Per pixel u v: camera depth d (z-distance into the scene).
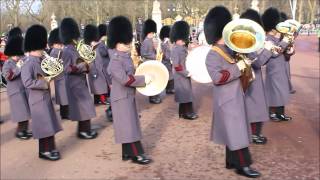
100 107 9.59
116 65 5.45
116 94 5.62
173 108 9.35
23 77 5.71
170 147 6.47
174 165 5.70
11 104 7.14
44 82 5.76
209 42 5.14
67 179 5.27
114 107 5.64
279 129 7.33
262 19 7.25
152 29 10.27
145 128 7.63
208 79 5.95
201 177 5.26
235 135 4.99
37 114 5.86
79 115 6.90
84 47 6.86
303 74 14.15
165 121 8.13
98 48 9.54
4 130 7.70
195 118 8.25
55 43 8.46
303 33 41.53
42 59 5.96
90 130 7.08
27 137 7.14
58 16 41.41
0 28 35.31
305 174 5.32
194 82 12.83
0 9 36.59
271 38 7.20
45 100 5.90
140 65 5.62
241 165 5.21
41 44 5.89
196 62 6.03
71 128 7.77
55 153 6.02
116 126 5.68
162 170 5.53
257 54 6.13
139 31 13.78
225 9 5.15
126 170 5.56
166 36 10.92
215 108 5.18
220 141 5.16
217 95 5.11
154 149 6.39
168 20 34.06
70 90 6.90
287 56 7.58
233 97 4.99
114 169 5.60
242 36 4.72
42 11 39.78
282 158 5.91
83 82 6.93
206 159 5.91
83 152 6.32
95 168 5.65
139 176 5.34
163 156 6.07
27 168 5.66
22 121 7.14
